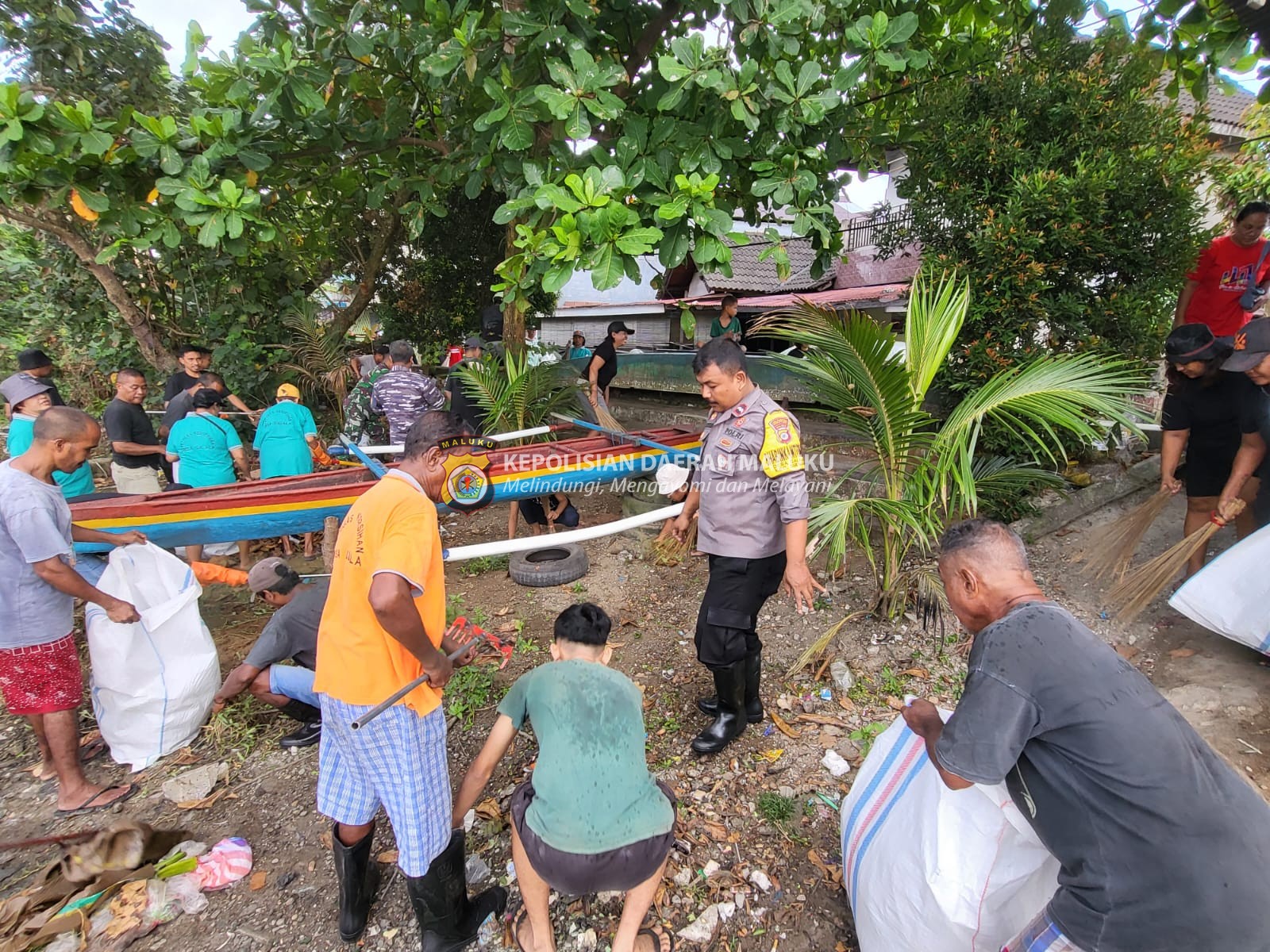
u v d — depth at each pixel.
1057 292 4.48
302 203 7.52
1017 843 1.70
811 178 3.83
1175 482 3.68
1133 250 4.32
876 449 3.73
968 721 1.47
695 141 3.81
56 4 6.99
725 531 2.77
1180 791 1.34
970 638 3.74
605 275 3.30
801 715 3.24
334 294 16.08
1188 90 4.45
